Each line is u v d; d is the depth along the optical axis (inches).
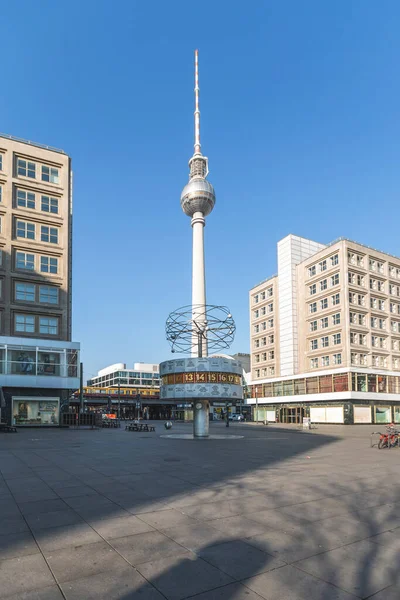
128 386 5792.3
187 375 1164.5
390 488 445.7
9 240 1814.7
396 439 928.3
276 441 1083.9
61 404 1764.3
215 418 4835.1
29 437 1158.3
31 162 1940.2
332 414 2331.4
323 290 2549.2
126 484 450.6
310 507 358.9
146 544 263.3
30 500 374.9
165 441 1052.5
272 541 272.2
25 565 229.9
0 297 1768.0
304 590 204.1
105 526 298.4
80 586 205.8
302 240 2876.5
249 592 201.2
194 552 251.1
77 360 1788.9
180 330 1267.2
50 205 1948.8
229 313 1272.1
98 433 1392.7
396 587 208.7
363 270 2487.7
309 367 2605.8
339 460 676.7
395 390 2436.0
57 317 1884.8
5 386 1638.8
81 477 493.0
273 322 2942.9
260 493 410.6
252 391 3073.3
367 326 2432.3
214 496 394.9
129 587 205.2
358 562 239.5
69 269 1977.1
